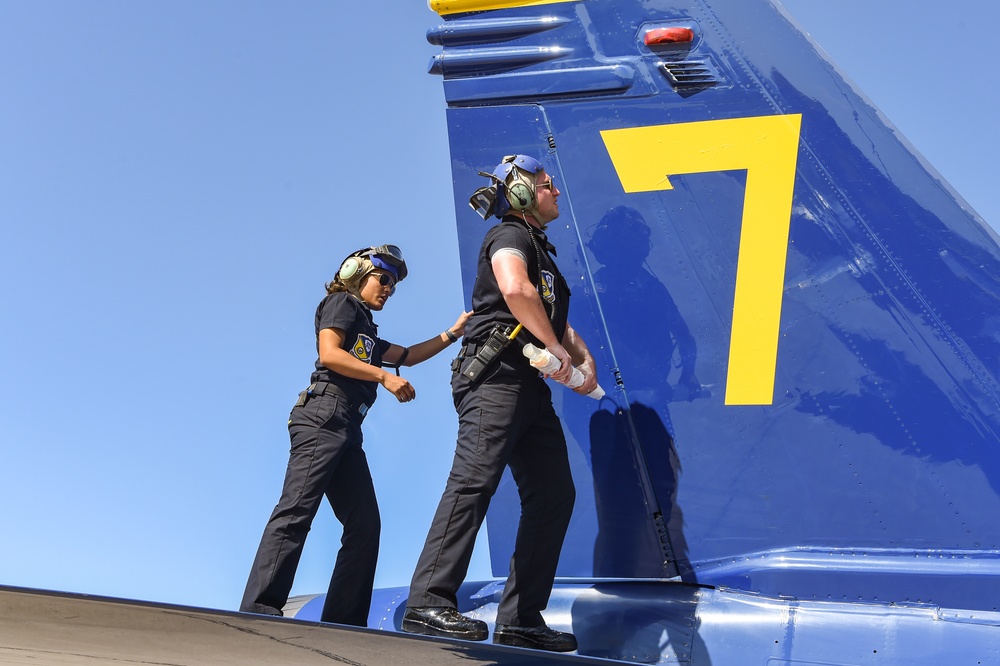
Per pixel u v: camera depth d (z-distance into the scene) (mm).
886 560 2703
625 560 2990
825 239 2998
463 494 2875
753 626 2693
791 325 2979
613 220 3221
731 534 2900
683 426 3023
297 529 3422
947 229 2916
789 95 3156
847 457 2830
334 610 3508
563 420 3150
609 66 3322
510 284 2902
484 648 2209
